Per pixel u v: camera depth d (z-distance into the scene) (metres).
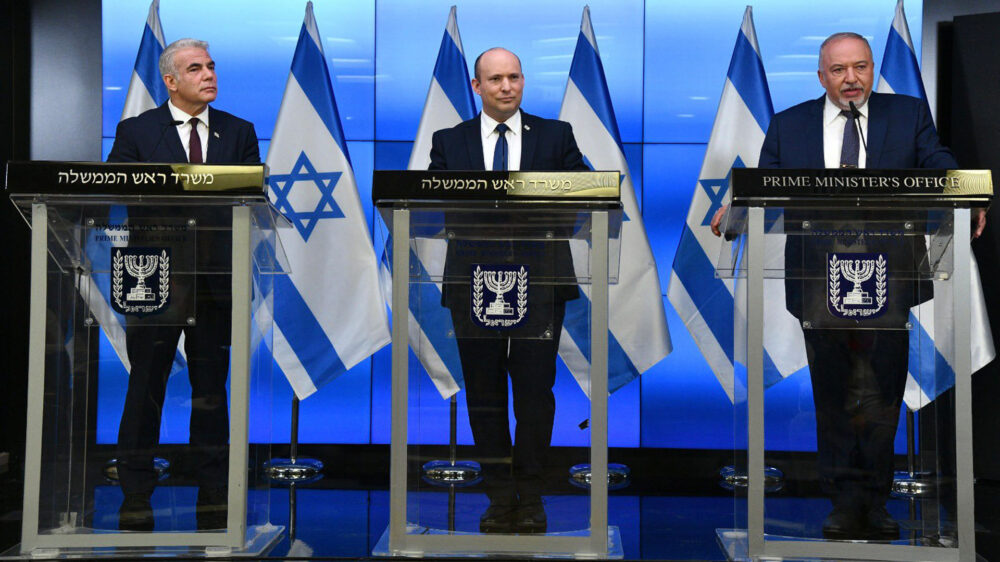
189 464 2.22
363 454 4.05
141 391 2.21
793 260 2.17
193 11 4.07
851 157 2.96
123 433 2.21
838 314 2.16
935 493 2.14
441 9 4.08
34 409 2.20
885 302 2.15
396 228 2.23
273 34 4.09
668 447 4.02
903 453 2.15
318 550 2.42
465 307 2.23
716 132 3.83
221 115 3.34
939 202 2.10
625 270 3.75
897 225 2.14
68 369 2.21
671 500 3.28
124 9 4.05
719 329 3.79
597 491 2.21
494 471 2.23
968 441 2.14
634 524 2.83
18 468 3.84
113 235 2.22
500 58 3.37
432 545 2.22
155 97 3.88
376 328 3.68
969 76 3.76
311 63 3.81
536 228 2.22
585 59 3.85
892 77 3.80
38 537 2.20
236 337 2.23
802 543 2.17
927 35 3.93
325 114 3.78
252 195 2.17
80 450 2.21
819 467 2.17
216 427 2.23
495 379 2.22
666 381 4.03
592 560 2.18
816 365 2.17
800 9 4.02
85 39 4.03
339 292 3.71
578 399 2.22
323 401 4.07
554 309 2.22
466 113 3.87
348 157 3.79
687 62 4.05
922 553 2.14
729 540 2.46
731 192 2.15
